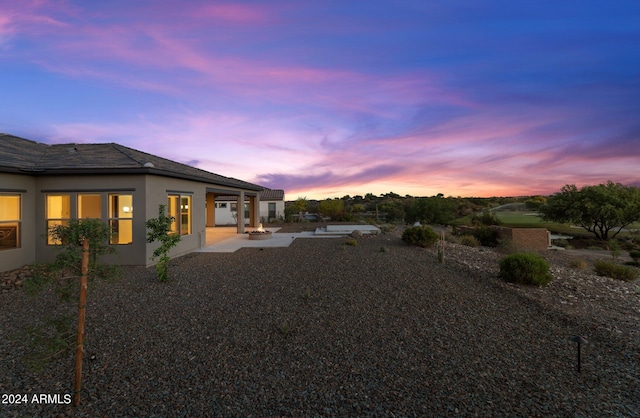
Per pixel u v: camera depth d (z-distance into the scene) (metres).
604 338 4.56
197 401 3.04
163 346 4.17
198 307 5.67
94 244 5.82
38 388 3.26
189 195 12.05
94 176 9.35
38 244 9.38
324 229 20.19
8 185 8.62
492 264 10.27
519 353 4.04
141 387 3.27
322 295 6.37
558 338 4.52
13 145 10.86
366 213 43.28
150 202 9.56
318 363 3.74
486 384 3.33
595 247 19.70
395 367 3.65
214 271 8.55
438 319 5.16
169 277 7.89
